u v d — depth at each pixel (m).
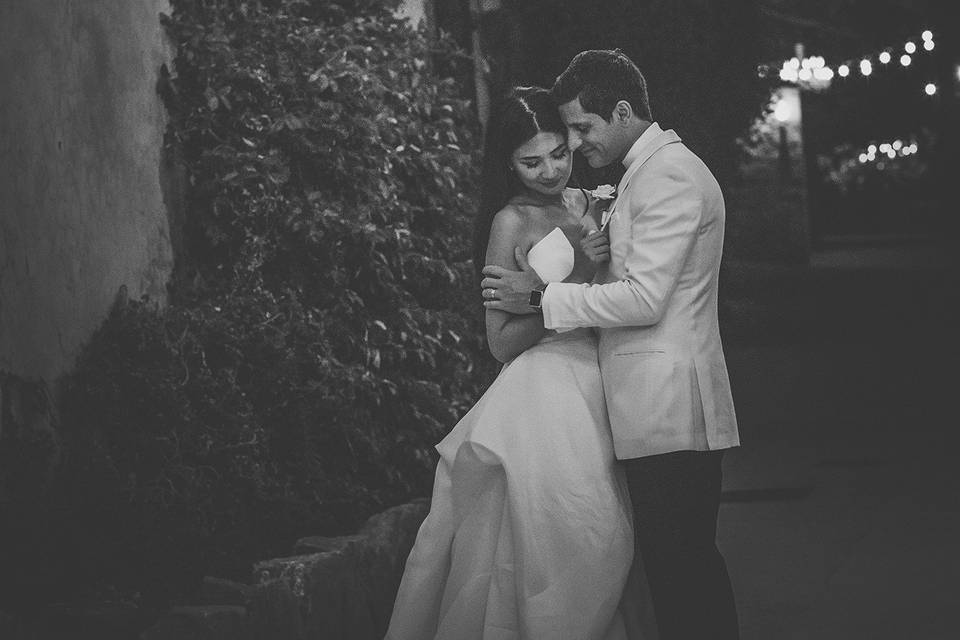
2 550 4.65
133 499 5.09
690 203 4.25
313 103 7.00
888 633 5.94
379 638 6.02
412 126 7.69
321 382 6.71
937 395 12.51
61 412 5.52
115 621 4.57
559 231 4.52
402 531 6.50
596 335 4.62
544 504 4.36
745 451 10.48
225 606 4.94
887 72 36.88
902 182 51.91
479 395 8.16
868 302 21.69
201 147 6.91
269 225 6.80
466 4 9.84
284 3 7.52
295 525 6.18
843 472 9.48
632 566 4.55
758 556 7.40
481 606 4.51
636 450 4.28
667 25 12.91
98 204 5.98
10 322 5.16
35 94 5.48
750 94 14.87
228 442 6.03
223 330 6.29
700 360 4.30
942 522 7.87
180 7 6.95
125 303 6.09
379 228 7.10
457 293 7.92
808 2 26.19
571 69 4.45
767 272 26.83
